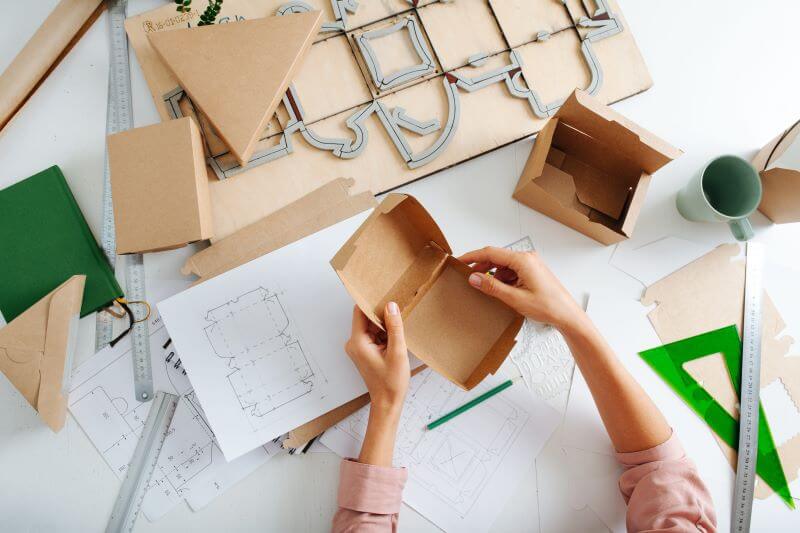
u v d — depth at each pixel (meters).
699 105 0.90
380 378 0.70
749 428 0.83
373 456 0.70
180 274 0.83
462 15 0.87
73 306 0.77
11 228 0.81
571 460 0.82
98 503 0.80
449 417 0.82
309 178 0.84
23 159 0.84
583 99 0.71
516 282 0.79
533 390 0.83
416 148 0.86
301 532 0.80
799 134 0.76
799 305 0.86
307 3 0.86
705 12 0.91
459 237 0.85
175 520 0.80
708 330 0.85
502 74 0.86
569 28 0.88
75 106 0.85
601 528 0.81
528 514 0.81
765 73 0.90
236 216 0.83
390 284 0.73
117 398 0.81
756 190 0.77
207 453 0.81
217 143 0.83
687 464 0.71
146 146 0.76
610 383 0.72
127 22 0.84
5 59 0.85
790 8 0.91
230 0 0.85
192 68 0.79
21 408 0.81
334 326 0.82
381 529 0.68
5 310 0.79
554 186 0.85
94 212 0.84
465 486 0.81
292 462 0.81
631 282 0.85
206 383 0.80
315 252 0.83
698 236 0.87
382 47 0.87
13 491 0.79
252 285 0.82
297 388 0.81
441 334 0.73
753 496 0.82
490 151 0.86
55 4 0.87
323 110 0.85
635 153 0.76
